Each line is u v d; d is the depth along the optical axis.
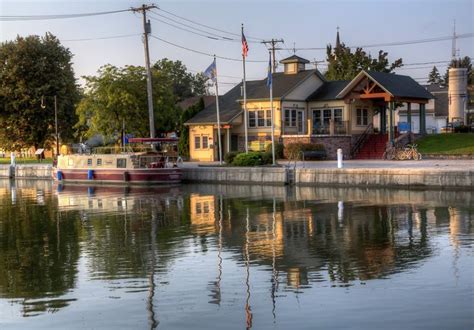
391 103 64.25
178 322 15.84
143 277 20.41
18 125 93.62
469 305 16.36
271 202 40.75
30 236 29.86
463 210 33.72
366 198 40.97
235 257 23.11
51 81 95.19
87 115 74.69
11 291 19.12
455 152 60.75
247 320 15.78
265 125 72.00
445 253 22.75
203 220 33.34
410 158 59.56
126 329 15.48
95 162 63.44
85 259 23.64
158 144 64.06
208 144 73.75
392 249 23.83
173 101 78.25
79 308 17.22
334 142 66.81
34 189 60.75
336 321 15.44
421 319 15.40
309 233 28.03
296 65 77.06
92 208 41.41
